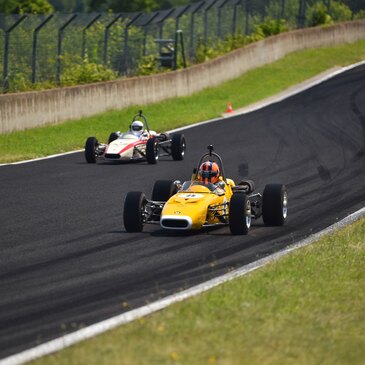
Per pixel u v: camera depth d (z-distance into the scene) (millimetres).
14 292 43969
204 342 32906
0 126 120938
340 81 191250
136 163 103250
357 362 31547
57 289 44562
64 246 56062
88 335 35406
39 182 87312
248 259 51969
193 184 61938
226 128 136125
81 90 139375
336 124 137500
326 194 80438
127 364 30219
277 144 118188
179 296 42000
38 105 128625
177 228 57531
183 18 196125
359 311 38406
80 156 109062
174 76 169000
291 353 31969
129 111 149625
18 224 64625
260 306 38312
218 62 188750
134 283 45812
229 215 59125
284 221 64000
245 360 30906
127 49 172250
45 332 36562
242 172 95875
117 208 72062
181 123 141375
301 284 42938
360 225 62688
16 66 138375
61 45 148500
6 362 32094
